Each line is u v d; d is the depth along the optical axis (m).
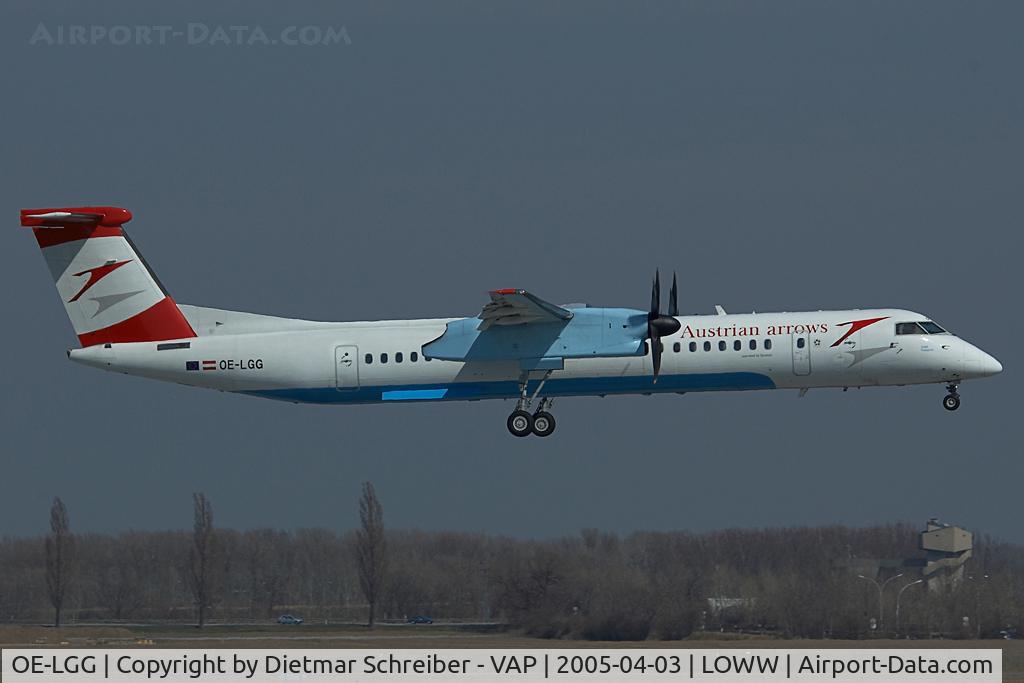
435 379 139.88
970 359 138.38
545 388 138.88
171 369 143.12
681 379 138.62
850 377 139.25
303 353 141.38
